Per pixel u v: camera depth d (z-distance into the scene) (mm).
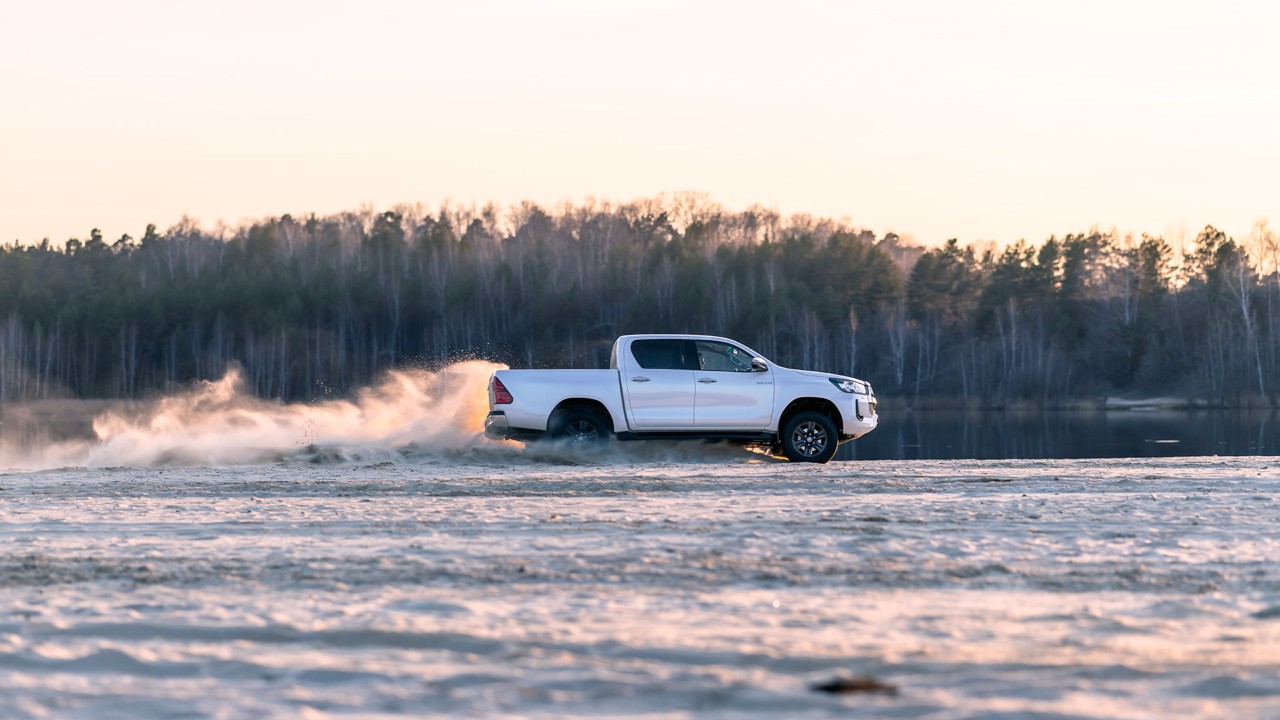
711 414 25688
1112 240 161000
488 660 7574
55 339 135000
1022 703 6438
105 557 11789
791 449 25703
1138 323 129875
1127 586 10195
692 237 160000
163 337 138500
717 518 14797
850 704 6477
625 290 140875
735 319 130125
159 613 9062
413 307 143250
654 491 18641
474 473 22016
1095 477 20562
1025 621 8711
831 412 26094
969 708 6348
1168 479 20047
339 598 9703
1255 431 55406
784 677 7090
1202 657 7480
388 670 7328
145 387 130000
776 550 12047
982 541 12695
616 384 25625
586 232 168375
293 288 140500
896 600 9578
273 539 13203
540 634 8234
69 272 170750
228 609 9219
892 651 7680
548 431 25578
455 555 11828
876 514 15148
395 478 20781
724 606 9305
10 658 7652
